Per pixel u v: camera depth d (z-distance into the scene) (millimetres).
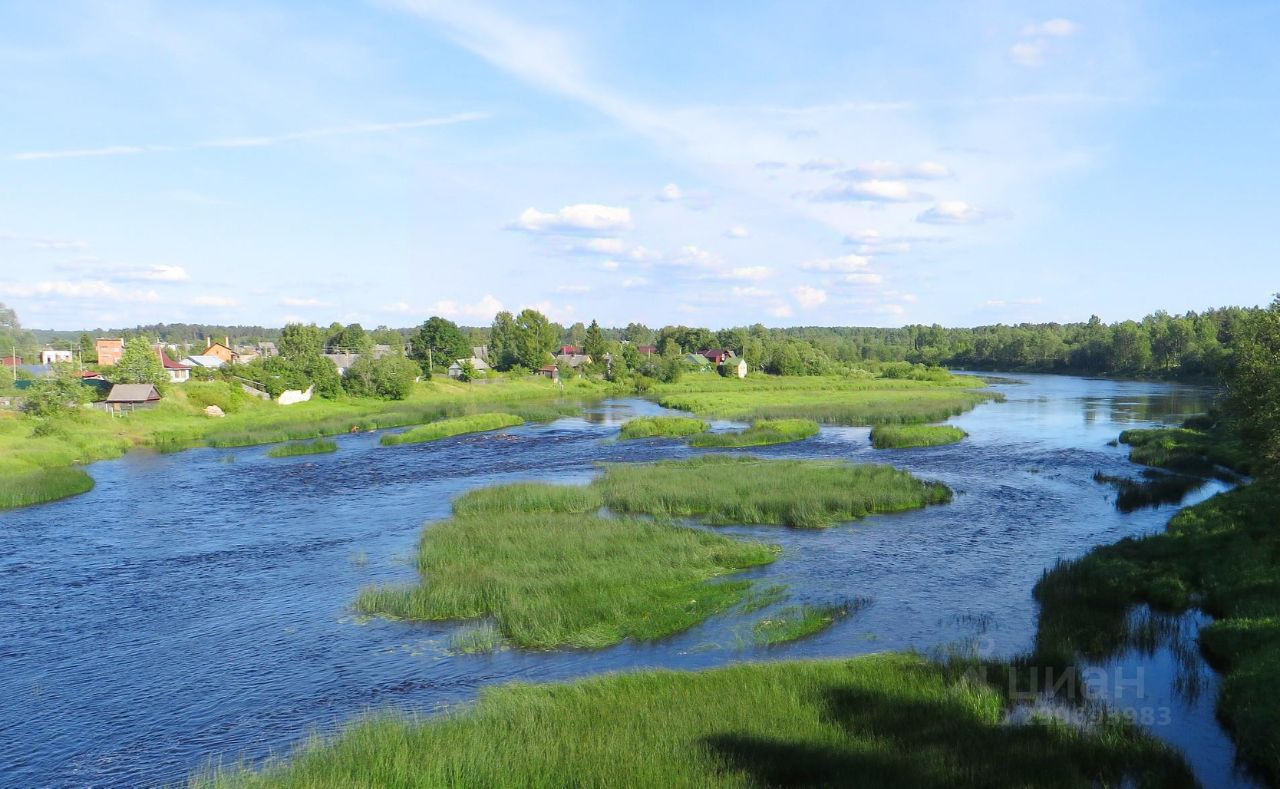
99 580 31281
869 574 30609
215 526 40125
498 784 15359
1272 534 30359
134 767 17922
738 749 16781
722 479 47156
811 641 24297
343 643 24766
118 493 49281
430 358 140875
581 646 24156
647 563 31125
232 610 27750
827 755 16500
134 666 23250
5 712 20531
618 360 168125
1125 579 28078
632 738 17234
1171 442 61281
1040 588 28000
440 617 26812
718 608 26828
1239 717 18062
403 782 15336
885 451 63344
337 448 68938
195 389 93938
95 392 89438
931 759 16406
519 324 170625
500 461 60938
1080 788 15328
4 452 58281
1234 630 22406
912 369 184375
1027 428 78562
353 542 36625
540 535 34719
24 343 159625
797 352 185750
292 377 107312
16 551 35625
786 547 34406
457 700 20828
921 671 20953
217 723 19875
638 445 69375
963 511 41188
